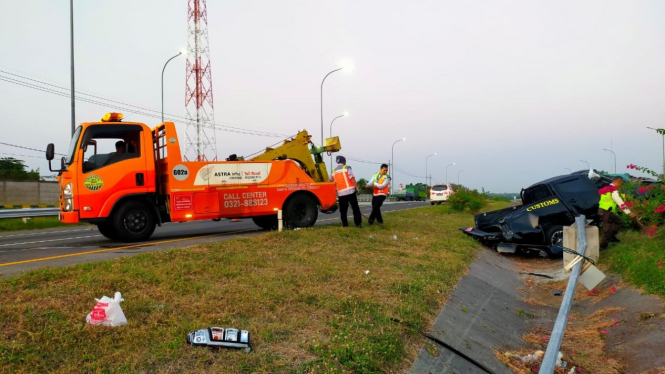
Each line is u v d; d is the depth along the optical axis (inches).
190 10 1704.0
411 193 2741.1
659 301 244.2
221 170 436.1
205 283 223.8
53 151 391.2
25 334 148.3
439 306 239.1
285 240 354.6
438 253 374.9
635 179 508.4
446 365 183.2
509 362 210.8
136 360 138.3
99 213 381.7
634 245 361.1
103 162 386.3
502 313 278.2
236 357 146.2
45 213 800.9
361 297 223.1
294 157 541.6
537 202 462.0
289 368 143.0
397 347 173.5
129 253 325.4
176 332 160.7
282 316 189.8
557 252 435.2
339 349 156.1
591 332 253.3
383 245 385.4
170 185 407.5
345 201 461.7
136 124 402.6
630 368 203.5
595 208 442.6
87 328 155.9
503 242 474.0
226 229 533.0
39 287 198.2
